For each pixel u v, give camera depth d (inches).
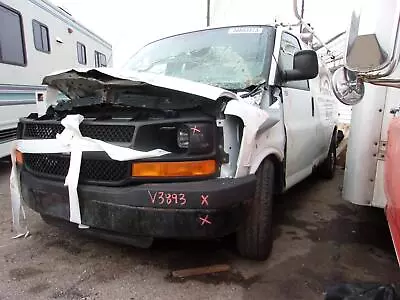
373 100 116.3
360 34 55.9
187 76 131.4
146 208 90.0
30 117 123.5
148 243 97.0
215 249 123.4
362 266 116.9
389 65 55.3
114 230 94.3
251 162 101.2
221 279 105.8
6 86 237.5
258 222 110.9
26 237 130.1
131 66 151.5
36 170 109.4
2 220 147.4
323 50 242.5
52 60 304.7
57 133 105.7
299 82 156.9
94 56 415.2
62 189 99.0
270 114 115.5
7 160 275.9
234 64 129.4
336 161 269.3
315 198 191.2
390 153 99.6
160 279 105.0
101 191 93.7
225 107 93.7
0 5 227.9
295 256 122.0
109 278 104.9
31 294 96.8
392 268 116.1
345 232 144.0
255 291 100.6
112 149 91.0
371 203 121.3
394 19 52.7
